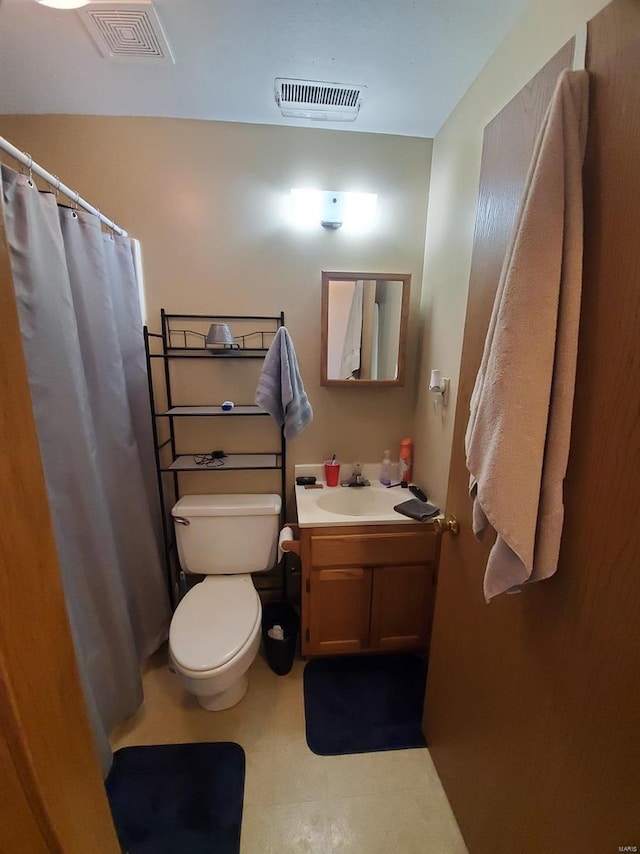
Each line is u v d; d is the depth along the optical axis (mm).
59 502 1096
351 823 1104
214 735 1359
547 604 707
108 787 1192
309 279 1688
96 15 996
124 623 1334
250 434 1828
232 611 1453
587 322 602
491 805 912
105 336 1325
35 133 1475
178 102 1396
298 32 1062
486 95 1181
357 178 1616
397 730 1377
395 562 1537
